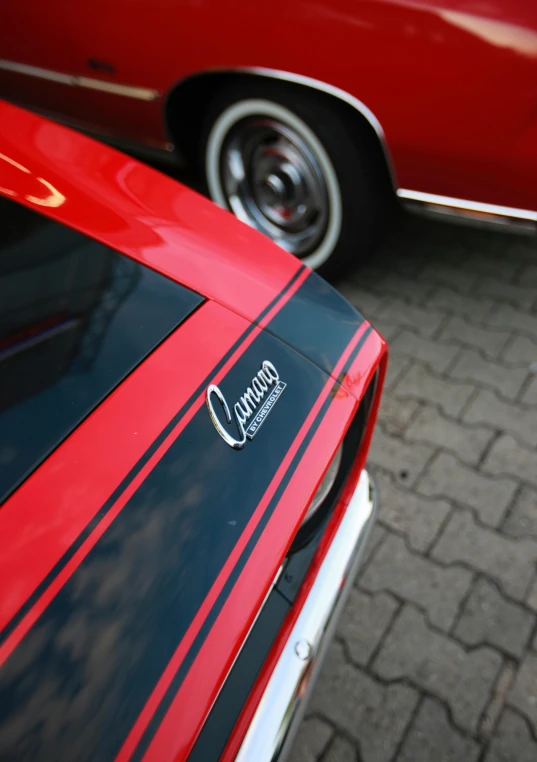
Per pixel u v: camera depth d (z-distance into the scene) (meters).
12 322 0.94
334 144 1.98
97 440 0.81
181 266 1.07
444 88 1.67
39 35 2.21
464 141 1.75
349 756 1.38
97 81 2.24
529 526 1.74
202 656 0.72
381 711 1.44
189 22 1.89
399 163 1.92
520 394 2.06
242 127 2.19
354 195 2.09
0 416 0.82
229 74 2.02
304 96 1.93
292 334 1.04
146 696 0.68
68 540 0.73
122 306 0.98
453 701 1.44
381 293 2.44
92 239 1.07
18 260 1.03
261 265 1.16
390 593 1.63
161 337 0.94
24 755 0.62
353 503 1.21
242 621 0.76
